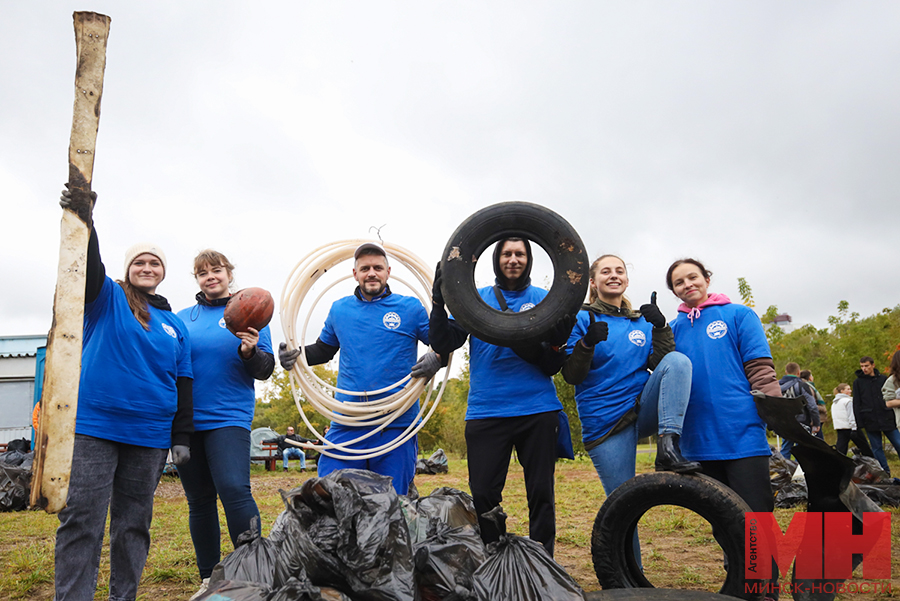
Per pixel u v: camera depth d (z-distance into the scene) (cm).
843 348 1841
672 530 505
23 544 490
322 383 391
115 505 278
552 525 282
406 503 263
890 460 1077
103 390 266
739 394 284
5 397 1513
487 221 293
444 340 307
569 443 304
